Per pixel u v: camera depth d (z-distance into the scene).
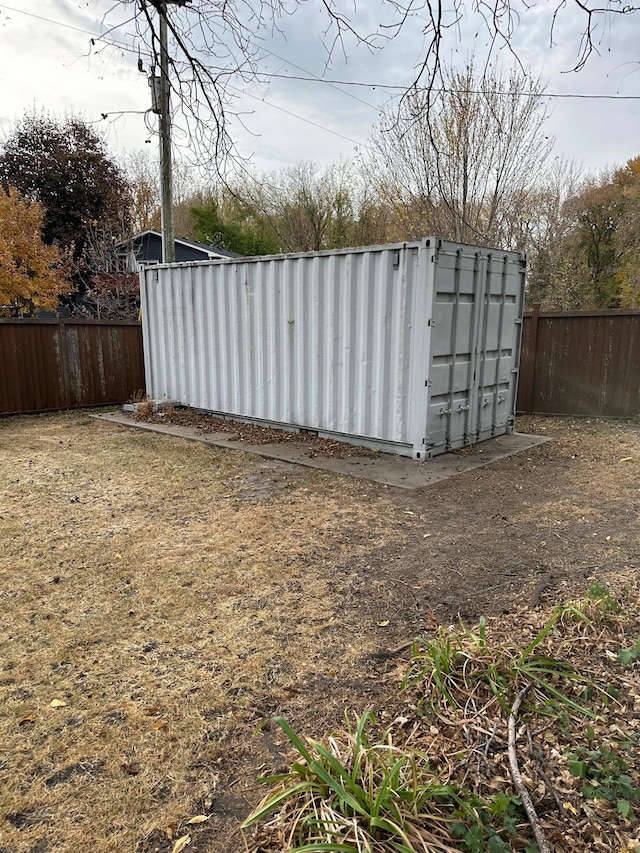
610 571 3.38
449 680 2.25
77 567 3.56
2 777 1.87
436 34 3.02
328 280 6.55
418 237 13.20
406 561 3.62
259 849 1.57
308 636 2.75
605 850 1.52
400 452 6.29
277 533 4.13
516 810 1.65
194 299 8.40
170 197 9.37
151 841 1.63
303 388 7.14
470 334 6.30
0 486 5.31
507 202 13.08
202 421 8.33
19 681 2.39
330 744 1.83
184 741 2.04
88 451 6.75
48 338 9.41
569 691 2.21
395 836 1.49
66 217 21.05
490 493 5.01
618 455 6.32
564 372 8.77
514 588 3.20
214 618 2.93
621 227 20.09
